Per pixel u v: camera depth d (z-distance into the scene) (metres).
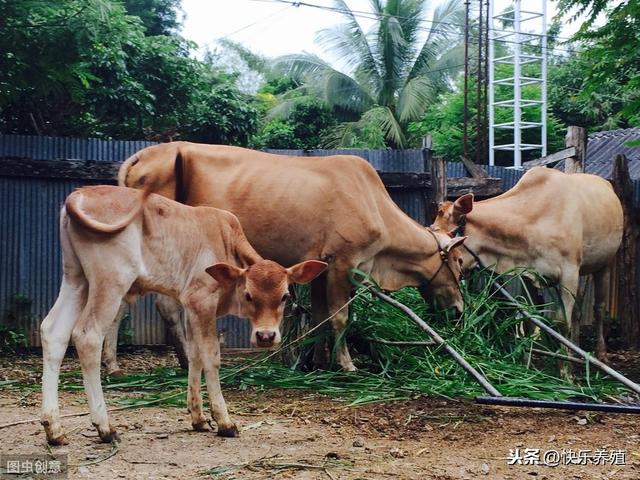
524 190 8.38
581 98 9.83
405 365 7.29
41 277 9.28
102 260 4.77
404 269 7.82
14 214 9.18
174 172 7.37
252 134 15.62
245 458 4.69
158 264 5.05
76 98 10.49
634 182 11.23
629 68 9.52
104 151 9.52
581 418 6.04
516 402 5.52
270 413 6.04
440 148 23.83
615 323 10.83
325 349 7.73
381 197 7.75
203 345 5.16
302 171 7.54
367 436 5.41
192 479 4.27
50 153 9.34
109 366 7.43
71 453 4.67
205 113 14.99
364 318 7.58
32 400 6.32
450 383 6.70
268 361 8.00
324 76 24.88
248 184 7.42
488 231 8.16
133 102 13.40
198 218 5.27
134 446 4.88
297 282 5.20
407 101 24.23
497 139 23.72
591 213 8.58
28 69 9.46
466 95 20.22
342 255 7.43
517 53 20.23
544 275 8.18
